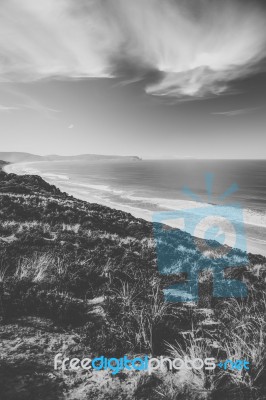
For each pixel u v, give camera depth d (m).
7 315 3.77
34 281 4.99
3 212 12.59
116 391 2.59
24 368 2.75
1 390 2.39
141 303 4.51
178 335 3.74
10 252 6.49
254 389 2.64
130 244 10.39
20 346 3.13
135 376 2.84
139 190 91.62
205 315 4.52
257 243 29.98
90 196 70.62
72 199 28.42
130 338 3.53
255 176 155.75
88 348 3.30
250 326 3.80
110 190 88.19
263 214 48.41
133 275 6.33
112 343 3.37
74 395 2.48
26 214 13.13
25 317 3.84
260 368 2.81
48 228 10.22
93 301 4.83
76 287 5.25
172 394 2.53
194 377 2.82
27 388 2.47
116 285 5.59
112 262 7.16
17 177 36.06
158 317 3.96
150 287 5.48
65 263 6.14
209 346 3.32
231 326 3.88
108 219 16.31
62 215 13.95
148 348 3.38
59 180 127.81
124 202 60.19
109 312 4.21
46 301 4.18
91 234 10.78
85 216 14.28
